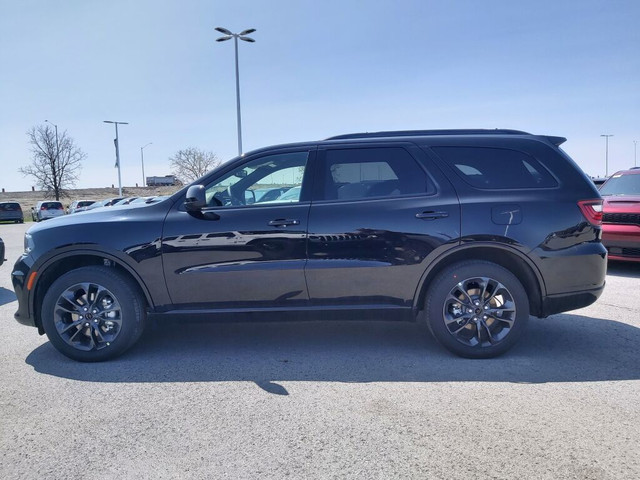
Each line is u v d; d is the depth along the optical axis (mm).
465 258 4504
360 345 4848
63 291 4469
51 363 4520
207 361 4488
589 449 2943
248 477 2734
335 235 4398
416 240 4371
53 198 50688
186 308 4520
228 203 4598
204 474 2768
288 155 4664
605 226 8055
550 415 3355
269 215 4449
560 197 4426
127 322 4473
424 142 4617
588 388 3777
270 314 4496
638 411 3400
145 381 4062
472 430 3174
